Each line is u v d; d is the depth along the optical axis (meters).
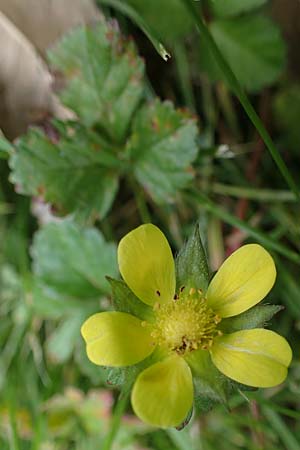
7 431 0.13
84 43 0.12
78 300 0.13
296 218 0.13
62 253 0.13
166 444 0.12
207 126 0.13
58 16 0.12
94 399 0.13
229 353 0.09
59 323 0.13
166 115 0.12
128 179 0.13
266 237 0.12
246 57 0.12
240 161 0.13
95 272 0.13
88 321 0.09
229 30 0.12
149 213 0.13
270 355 0.09
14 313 0.13
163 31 0.12
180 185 0.12
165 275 0.09
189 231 0.13
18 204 0.13
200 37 0.12
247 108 0.10
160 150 0.12
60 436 0.13
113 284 0.09
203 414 0.12
